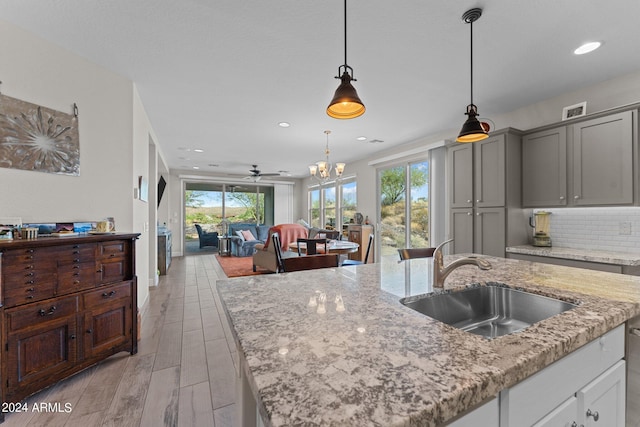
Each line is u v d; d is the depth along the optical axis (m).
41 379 1.71
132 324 2.26
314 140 4.86
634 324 1.05
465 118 3.72
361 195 6.52
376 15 1.82
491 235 3.13
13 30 1.95
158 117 3.72
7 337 1.58
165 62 2.41
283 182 9.57
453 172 3.58
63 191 2.23
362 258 5.81
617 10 1.75
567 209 2.97
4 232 1.71
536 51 2.20
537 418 0.71
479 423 0.59
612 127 2.41
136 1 1.72
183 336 2.62
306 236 5.70
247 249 7.57
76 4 1.74
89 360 1.96
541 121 3.15
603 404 0.92
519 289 1.32
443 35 2.02
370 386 0.55
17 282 1.62
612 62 2.36
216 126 4.09
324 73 2.57
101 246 2.06
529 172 3.04
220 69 2.51
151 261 4.47
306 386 0.55
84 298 1.94
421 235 4.97
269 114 3.61
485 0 1.68
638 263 2.14
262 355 0.67
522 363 0.64
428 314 1.24
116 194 2.59
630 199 2.30
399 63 2.39
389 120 3.80
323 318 0.92
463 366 0.62
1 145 1.91
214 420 1.56
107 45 2.18
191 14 1.83
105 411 1.63
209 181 8.43
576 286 1.32
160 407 1.66
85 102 2.37
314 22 1.89
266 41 2.11
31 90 2.04
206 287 4.39
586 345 0.86
